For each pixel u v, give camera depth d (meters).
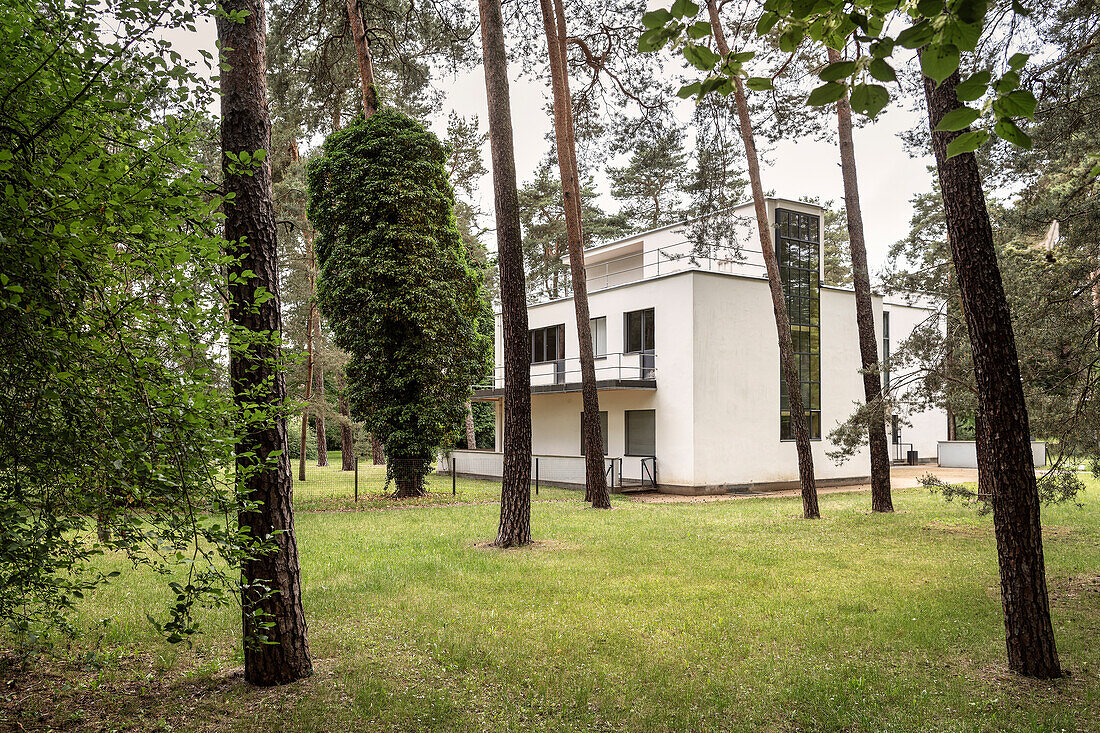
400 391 18.45
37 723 4.29
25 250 2.61
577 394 24.92
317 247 19.25
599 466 16.34
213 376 3.44
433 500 18.00
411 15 18.45
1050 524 13.73
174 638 3.39
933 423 30.94
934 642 6.14
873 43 1.90
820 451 23.11
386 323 18.14
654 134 17.33
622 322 23.03
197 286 3.46
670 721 4.51
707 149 16.31
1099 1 7.57
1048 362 9.70
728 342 21.05
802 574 8.98
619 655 5.78
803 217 23.25
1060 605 7.46
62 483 3.23
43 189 2.75
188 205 3.10
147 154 2.96
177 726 4.33
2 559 3.07
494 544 11.14
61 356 2.84
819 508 16.47
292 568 5.17
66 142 2.81
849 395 23.95
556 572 9.01
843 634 6.35
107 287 3.12
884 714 4.63
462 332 18.88
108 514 3.30
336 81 21.31
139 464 3.02
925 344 13.01
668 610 7.19
